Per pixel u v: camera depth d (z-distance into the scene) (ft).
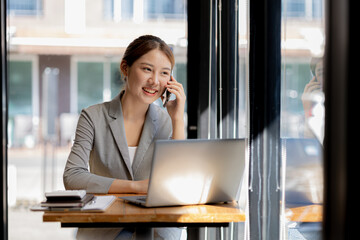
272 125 4.89
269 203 4.92
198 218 4.76
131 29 36.24
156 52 6.58
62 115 36.09
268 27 4.90
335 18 1.90
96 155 6.46
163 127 6.73
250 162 5.03
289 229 4.33
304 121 3.75
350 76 1.83
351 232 1.85
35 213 15.93
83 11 36.24
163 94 6.72
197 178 5.05
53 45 36.52
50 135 34.30
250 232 4.99
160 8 35.91
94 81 36.91
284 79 4.44
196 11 8.13
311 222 3.55
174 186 4.97
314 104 3.44
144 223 4.82
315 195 3.46
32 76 36.65
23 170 25.58
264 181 4.93
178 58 33.30
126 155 6.44
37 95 36.73
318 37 3.31
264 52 4.96
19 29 36.22
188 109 8.21
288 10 4.25
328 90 1.96
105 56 36.73
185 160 4.92
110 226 4.80
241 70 6.50
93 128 6.44
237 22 6.88
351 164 1.85
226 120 7.45
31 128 35.19
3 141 5.13
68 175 5.99
